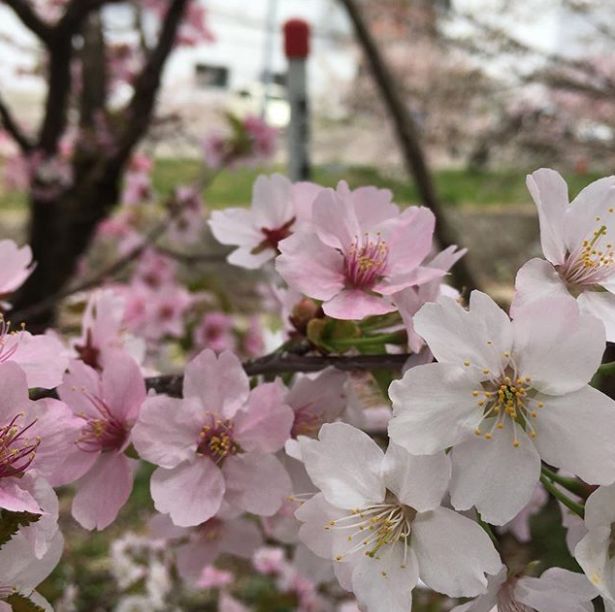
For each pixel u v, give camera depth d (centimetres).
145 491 63
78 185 54
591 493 14
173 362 51
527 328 14
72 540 58
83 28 57
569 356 13
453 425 13
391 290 16
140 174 66
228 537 22
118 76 66
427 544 14
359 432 14
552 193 15
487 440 13
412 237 17
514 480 13
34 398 17
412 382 13
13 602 13
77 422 15
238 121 58
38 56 66
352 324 17
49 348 15
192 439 16
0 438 14
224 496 16
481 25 70
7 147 71
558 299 13
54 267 54
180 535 21
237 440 16
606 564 13
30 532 13
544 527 37
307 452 14
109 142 54
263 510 16
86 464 16
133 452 16
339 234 16
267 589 57
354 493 14
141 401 16
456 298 17
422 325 14
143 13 62
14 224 101
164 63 51
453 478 14
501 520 13
